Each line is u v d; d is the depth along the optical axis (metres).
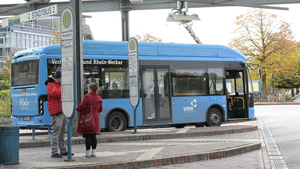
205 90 17.20
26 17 16.17
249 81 19.05
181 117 16.44
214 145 10.64
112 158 8.31
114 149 10.13
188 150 9.60
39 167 7.08
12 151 7.48
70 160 7.86
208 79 17.36
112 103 14.94
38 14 15.63
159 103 15.95
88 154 8.53
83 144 11.58
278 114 26.25
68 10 7.86
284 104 45.88
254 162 8.57
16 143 7.56
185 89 16.66
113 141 12.27
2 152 7.43
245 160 8.87
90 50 14.83
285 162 8.52
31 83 13.93
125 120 15.21
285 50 50.16
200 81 17.12
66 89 7.82
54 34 44.62
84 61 14.61
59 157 8.46
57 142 8.55
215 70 17.64
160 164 8.19
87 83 14.55
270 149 10.63
